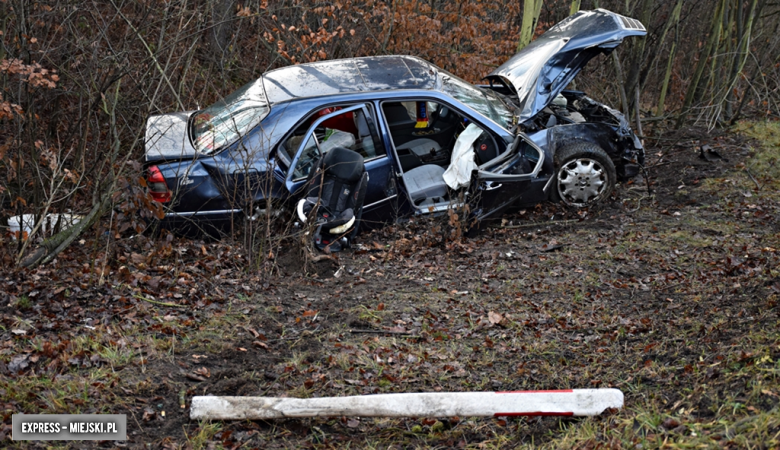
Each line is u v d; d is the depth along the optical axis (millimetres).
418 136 7160
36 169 5918
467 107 6594
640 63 10062
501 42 10305
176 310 4648
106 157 6172
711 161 8461
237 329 4465
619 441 2895
